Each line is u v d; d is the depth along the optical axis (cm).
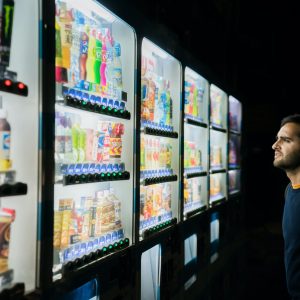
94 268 177
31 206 143
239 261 480
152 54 284
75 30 179
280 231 756
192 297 311
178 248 288
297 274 191
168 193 288
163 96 277
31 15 144
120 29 225
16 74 136
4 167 135
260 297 421
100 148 197
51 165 145
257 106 868
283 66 843
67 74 166
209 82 372
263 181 862
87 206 190
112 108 193
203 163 369
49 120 144
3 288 130
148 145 259
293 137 198
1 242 135
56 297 150
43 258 142
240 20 654
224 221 425
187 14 497
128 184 219
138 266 223
